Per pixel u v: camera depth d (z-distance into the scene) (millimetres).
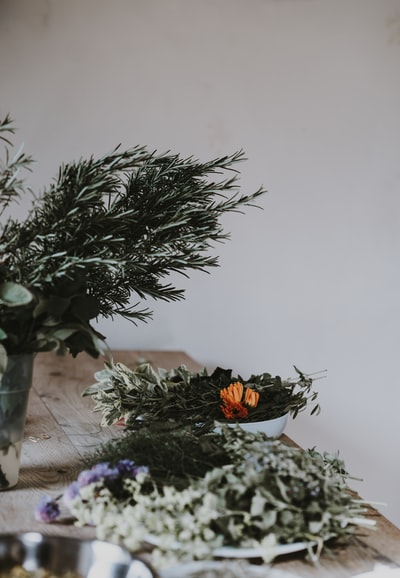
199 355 2793
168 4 2656
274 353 2848
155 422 1288
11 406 1136
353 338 2902
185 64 2688
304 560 980
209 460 1084
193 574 898
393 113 2859
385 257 2898
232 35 2713
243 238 2779
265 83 2752
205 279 2768
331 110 2812
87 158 2650
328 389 2906
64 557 909
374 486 2973
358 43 2816
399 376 2949
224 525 938
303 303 2850
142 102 2670
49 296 1117
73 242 1151
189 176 1302
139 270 1246
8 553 913
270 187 2787
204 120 2721
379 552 1020
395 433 2965
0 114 2576
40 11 2572
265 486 971
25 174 2602
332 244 2854
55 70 2602
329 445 2926
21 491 1172
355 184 2854
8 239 1128
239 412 1387
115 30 2629
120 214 1156
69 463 1308
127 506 981
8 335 1086
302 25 2768
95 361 2367
